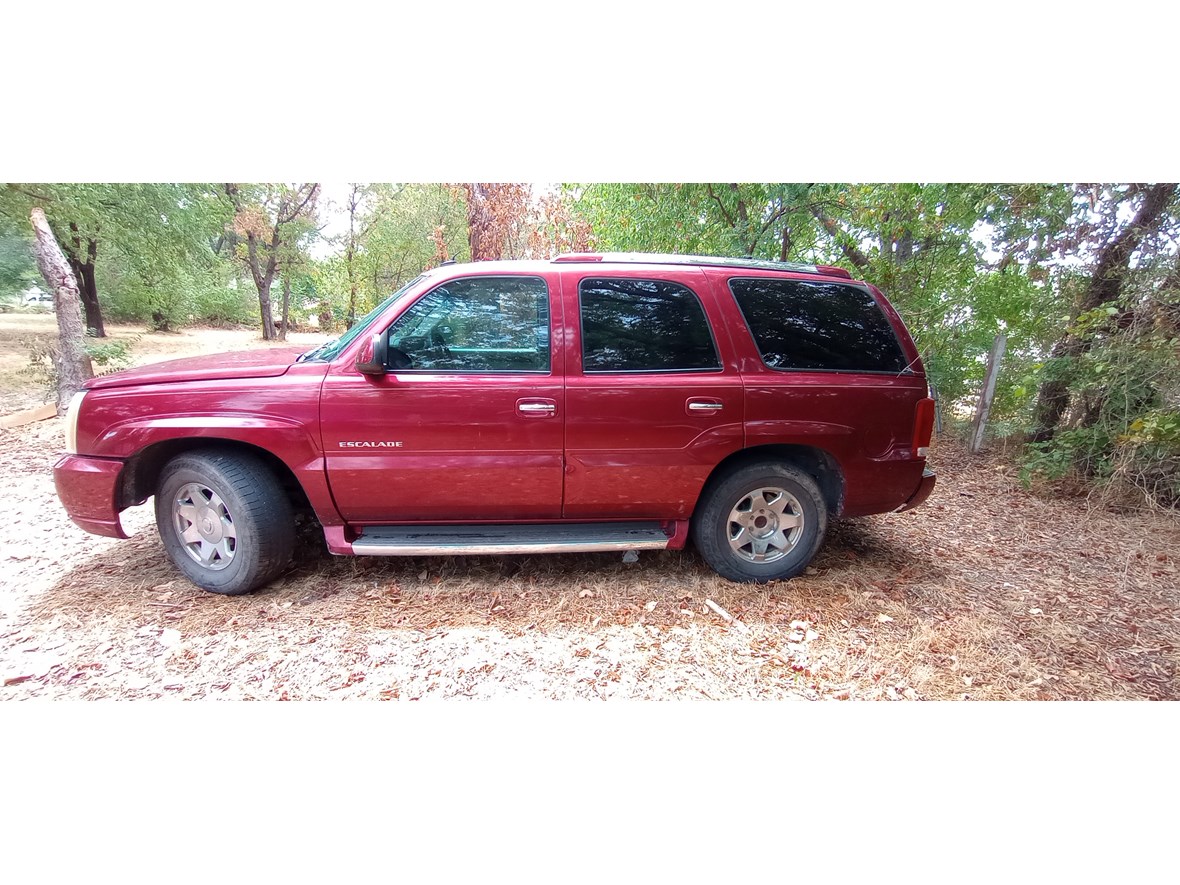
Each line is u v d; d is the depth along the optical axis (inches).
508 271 120.1
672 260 126.0
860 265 302.0
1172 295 179.6
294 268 891.4
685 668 105.1
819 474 135.5
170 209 530.6
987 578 140.1
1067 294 225.1
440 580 131.6
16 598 122.4
